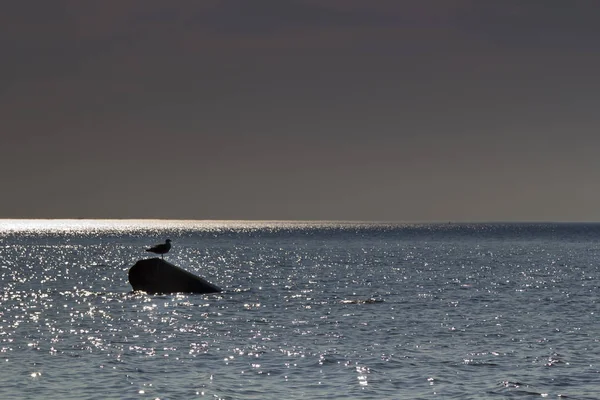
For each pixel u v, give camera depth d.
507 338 171.12
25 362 143.75
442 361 145.38
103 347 159.62
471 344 163.25
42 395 120.25
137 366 140.62
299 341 166.62
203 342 165.50
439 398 119.56
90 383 127.62
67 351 155.00
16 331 180.50
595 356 150.38
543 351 155.38
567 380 130.88
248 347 159.38
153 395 120.38
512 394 122.00
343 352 153.75
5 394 120.56
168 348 158.50
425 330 182.25
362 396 120.38
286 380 130.25
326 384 127.62
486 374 134.88
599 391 124.00
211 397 119.56
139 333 177.75
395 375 134.00
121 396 119.69
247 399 118.62
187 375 133.50
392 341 166.75
